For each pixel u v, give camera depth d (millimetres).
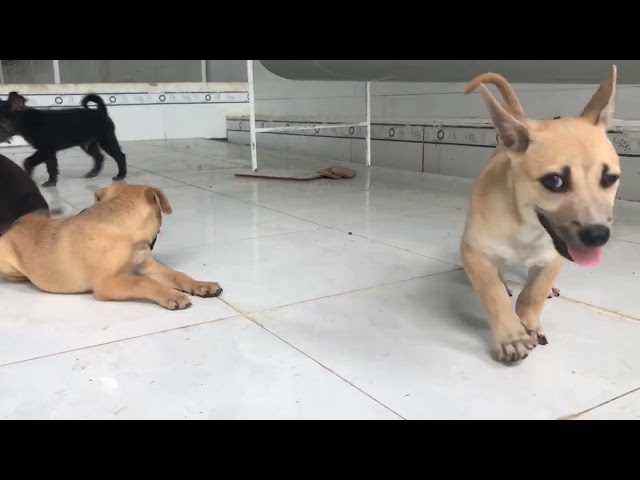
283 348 1501
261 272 2113
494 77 1394
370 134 4945
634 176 3248
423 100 4625
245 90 7535
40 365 1415
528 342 1380
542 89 3775
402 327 1631
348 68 3482
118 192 1946
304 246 2453
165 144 6785
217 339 1556
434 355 1458
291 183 4098
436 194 3615
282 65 3887
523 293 1546
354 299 1845
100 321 1684
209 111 7449
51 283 1888
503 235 1382
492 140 3982
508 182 1358
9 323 1673
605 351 1465
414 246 2438
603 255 2262
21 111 3924
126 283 1802
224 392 1285
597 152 1188
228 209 3234
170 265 2197
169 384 1321
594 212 1148
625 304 1773
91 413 1203
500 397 1253
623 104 3400
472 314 1722
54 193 3730
